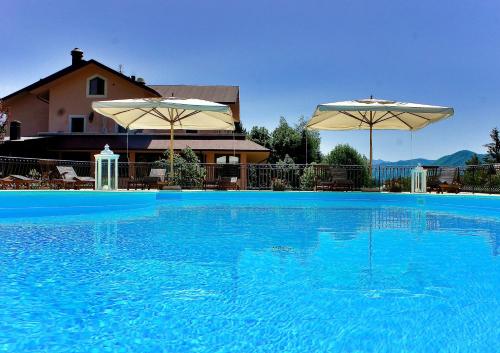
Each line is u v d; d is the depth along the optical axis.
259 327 2.90
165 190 15.63
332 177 17.14
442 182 15.50
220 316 3.12
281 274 4.39
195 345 2.61
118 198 12.55
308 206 13.47
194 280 4.14
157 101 15.06
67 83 27.53
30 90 27.56
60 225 8.41
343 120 18.91
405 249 5.86
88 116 27.38
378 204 14.53
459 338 2.72
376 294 3.66
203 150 23.88
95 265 4.79
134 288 3.85
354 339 2.70
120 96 27.39
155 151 23.98
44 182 15.17
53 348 2.56
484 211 11.88
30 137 26.38
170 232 7.46
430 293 3.71
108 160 15.20
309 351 2.52
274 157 40.53
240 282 4.07
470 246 6.12
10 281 4.09
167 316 3.11
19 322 2.99
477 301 3.48
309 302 3.44
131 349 2.54
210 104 15.64
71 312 3.20
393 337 2.74
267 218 9.80
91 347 2.57
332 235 7.16
